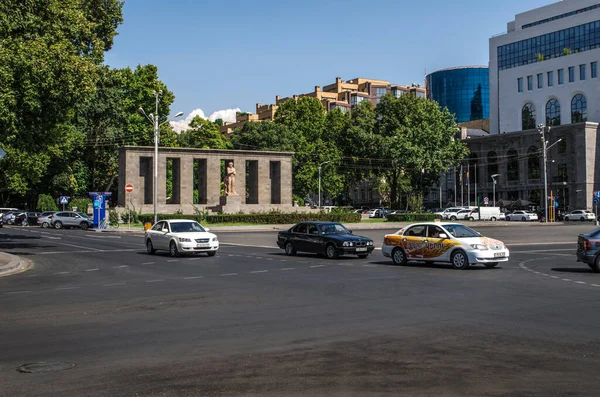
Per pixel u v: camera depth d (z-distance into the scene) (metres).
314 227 26.47
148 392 6.23
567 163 87.38
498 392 6.20
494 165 98.81
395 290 14.76
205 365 7.38
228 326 10.02
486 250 20.33
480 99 164.38
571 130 86.88
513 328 9.77
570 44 94.31
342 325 10.07
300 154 87.31
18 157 46.41
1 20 27.70
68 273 19.72
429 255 21.31
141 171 66.94
